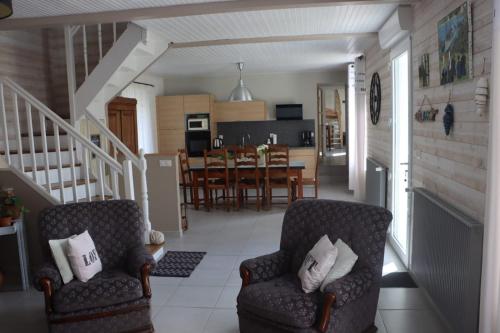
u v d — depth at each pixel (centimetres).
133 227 353
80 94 506
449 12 294
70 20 418
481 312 226
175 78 1003
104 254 345
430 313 324
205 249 504
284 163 693
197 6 388
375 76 590
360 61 711
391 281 386
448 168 303
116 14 404
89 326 291
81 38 562
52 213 340
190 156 959
